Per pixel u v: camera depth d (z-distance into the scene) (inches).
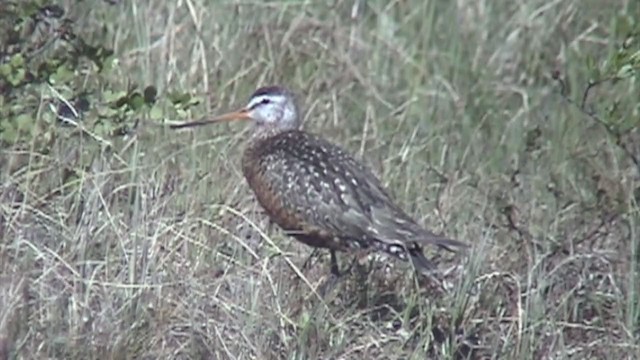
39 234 525.7
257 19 695.1
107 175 553.0
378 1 732.7
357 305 527.5
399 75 703.1
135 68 637.9
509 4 740.7
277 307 503.8
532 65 711.7
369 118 653.3
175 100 564.4
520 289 522.0
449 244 519.5
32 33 576.1
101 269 509.4
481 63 714.2
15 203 536.1
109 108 560.4
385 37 717.3
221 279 514.0
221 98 641.6
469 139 657.0
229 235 537.0
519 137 655.1
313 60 689.0
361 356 499.8
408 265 538.9
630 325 526.0
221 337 490.3
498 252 553.0
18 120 558.6
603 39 711.7
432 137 648.4
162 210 542.0
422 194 593.0
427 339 498.9
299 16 697.6
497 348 511.8
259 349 490.3
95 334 483.2
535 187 608.7
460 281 522.9
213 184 578.9
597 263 550.9
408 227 526.0
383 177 604.4
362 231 528.7
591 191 609.9
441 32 728.3
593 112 624.1
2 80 560.1
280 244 561.0
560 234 570.6
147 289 497.7
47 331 485.7
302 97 668.1
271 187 546.3
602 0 742.5
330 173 537.0
